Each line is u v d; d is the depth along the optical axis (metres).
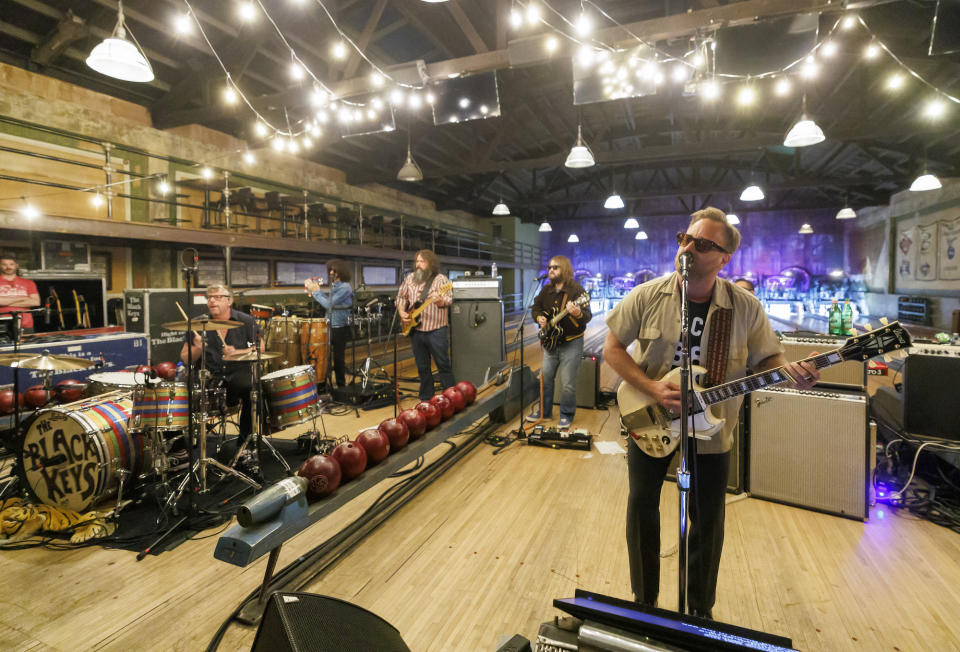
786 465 2.97
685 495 1.52
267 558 2.47
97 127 7.29
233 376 3.64
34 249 6.65
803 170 15.91
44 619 2.01
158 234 6.61
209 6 6.41
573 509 2.99
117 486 2.87
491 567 2.38
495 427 4.63
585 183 19.75
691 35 5.09
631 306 1.90
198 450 3.78
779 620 1.98
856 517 2.78
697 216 1.69
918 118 8.62
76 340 4.79
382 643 1.16
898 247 15.34
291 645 1.02
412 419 2.95
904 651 1.81
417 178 7.52
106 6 5.94
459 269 17.17
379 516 2.86
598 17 7.41
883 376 6.07
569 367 4.50
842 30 4.98
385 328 11.19
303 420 3.46
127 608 2.08
